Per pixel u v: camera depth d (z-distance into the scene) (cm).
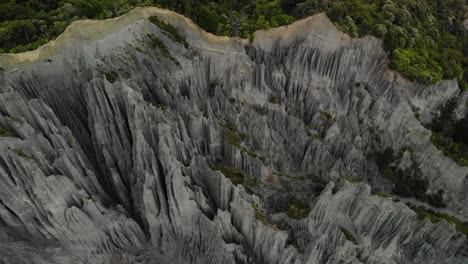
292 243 3538
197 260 3431
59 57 3619
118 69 3766
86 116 3744
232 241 3394
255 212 3350
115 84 3466
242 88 4306
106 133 3525
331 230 3578
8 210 3056
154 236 3478
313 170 4394
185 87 4131
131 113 3406
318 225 3594
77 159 3316
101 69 3675
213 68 4294
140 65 3866
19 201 2978
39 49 3525
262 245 3369
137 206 3478
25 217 3028
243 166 3956
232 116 4131
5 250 2970
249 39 4356
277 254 3331
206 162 3662
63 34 3619
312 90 4531
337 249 3528
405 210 3822
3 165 2927
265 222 3300
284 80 4516
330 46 4475
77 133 3669
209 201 3481
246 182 3766
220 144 3956
